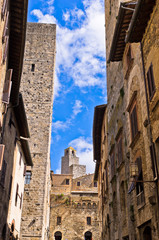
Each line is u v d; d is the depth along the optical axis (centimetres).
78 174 10612
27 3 1619
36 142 4422
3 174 2120
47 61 4944
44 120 4566
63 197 6788
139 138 1445
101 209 3419
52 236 6388
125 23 1683
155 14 1214
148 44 1314
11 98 2258
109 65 2641
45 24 5197
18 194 2920
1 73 1605
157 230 1119
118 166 1938
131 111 1628
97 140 3528
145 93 1324
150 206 1209
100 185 3606
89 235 6581
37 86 4766
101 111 3022
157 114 1171
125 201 1752
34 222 3947
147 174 1281
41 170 4253
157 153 1151
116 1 2309
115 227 2080
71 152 12281
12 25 1767
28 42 5034
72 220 6575
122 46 1877
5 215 2303
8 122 2250
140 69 1468
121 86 1991
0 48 1497
